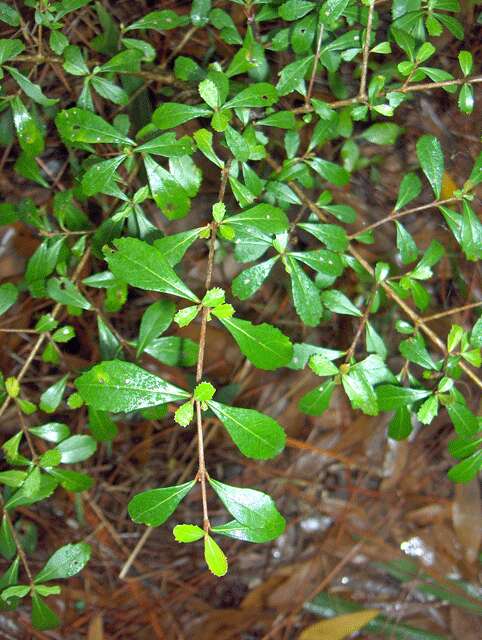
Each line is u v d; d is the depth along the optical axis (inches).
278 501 22.9
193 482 8.8
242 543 22.6
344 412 22.7
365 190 20.0
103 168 10.6
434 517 22.3
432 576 21.8
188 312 8.7
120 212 11.2
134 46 13.1
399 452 22.8
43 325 12.6
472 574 21.5
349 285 20.8
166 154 10.3
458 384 20.1
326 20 10.9
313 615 21.5
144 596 21.6
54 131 18.9
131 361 13.5
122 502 22.4
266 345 9.0
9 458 11.9
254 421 8.8
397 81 17.4
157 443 22.7
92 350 21.6
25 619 20.8
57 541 21.6
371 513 22.7
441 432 22.8
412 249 12.1
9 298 11.9
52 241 12.9
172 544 22.4
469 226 11.1
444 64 17.7
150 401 8.8
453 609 21.4
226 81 10.3
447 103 17.6
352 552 22.3
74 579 21.4
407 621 21.3
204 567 22.3
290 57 16.9
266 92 10.3
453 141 17.6
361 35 11.9
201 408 8.8
